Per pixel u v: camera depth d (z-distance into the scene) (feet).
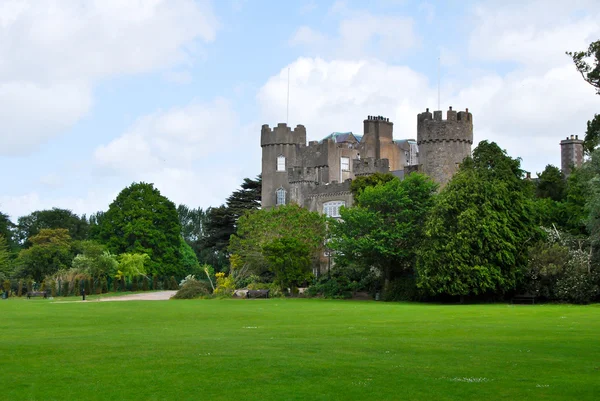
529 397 56.70
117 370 68.44
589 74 99.50
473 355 77.87
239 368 69.36
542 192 289.12
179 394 58.29
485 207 207.10
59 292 280.31
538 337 96.43
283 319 133.59
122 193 358.23
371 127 367.25
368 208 235.20
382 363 72.33
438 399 56.29
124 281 321.11
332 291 240.94
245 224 274.57
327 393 58.44
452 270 203.62
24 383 62.59
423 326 114.73
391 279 237.86
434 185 239.09
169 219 363.97
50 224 424.05
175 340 93.09
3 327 116.78
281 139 334.85
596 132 117.19
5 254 313.94
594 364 71.82
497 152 226.17
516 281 207.62
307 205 315.99
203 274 360.28
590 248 202.59
